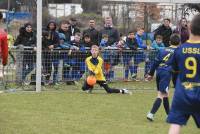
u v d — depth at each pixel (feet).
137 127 53.47
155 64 56.59
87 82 77.92
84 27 132.57
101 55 89.81
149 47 94.63
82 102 69.00
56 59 84.48
